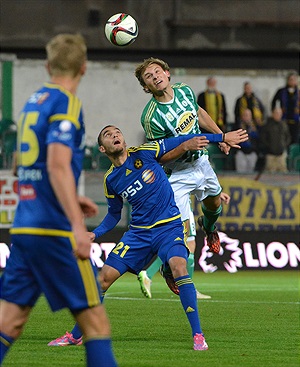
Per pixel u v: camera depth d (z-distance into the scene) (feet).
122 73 198.90
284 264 160.76
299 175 170.19
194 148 66.54
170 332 73.51
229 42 193.16
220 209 83.97
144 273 98.32
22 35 188.03
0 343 40.75
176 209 66.69
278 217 169.27
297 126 188.44
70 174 37.58
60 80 40.27
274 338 69.62
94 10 188.85
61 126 38.17
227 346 64.64
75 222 37.01
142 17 189.98
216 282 136.87
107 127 66.13
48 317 84.38
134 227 66.49
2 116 194.39
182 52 195.83
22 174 39.88
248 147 183.42
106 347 39.86
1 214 161.79
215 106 184.24
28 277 40.29
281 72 201.05
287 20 194.39
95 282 40.16
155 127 74.49
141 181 65.87
